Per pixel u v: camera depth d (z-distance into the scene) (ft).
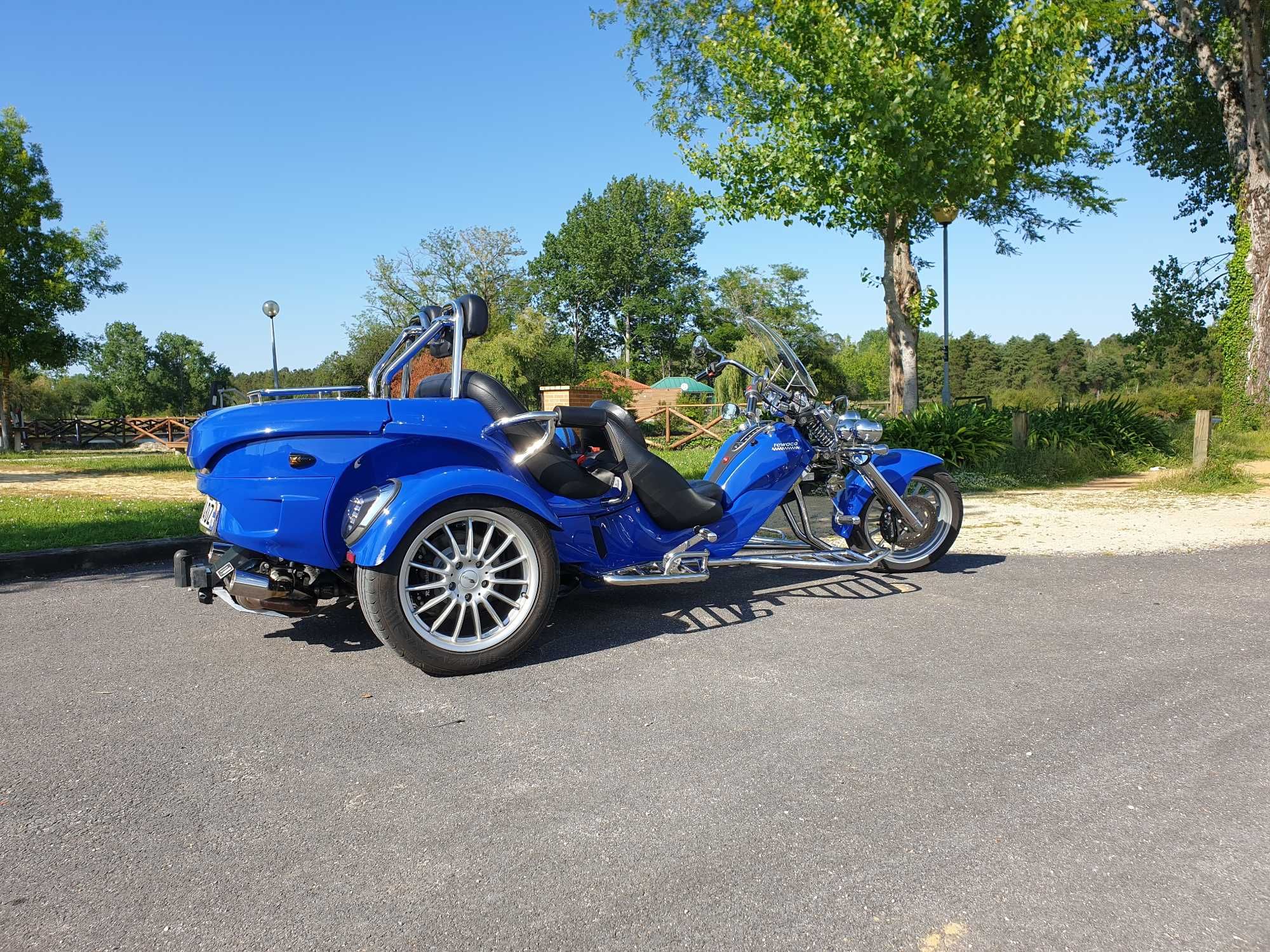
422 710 11.16
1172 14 63.21
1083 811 8.32
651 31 60.18
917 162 37.01
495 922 6.71
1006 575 18.29
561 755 9.75
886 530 18.66
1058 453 38.01
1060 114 38.96
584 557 14.56
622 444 14.75
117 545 20.86
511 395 13.84
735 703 11.25
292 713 11.10
